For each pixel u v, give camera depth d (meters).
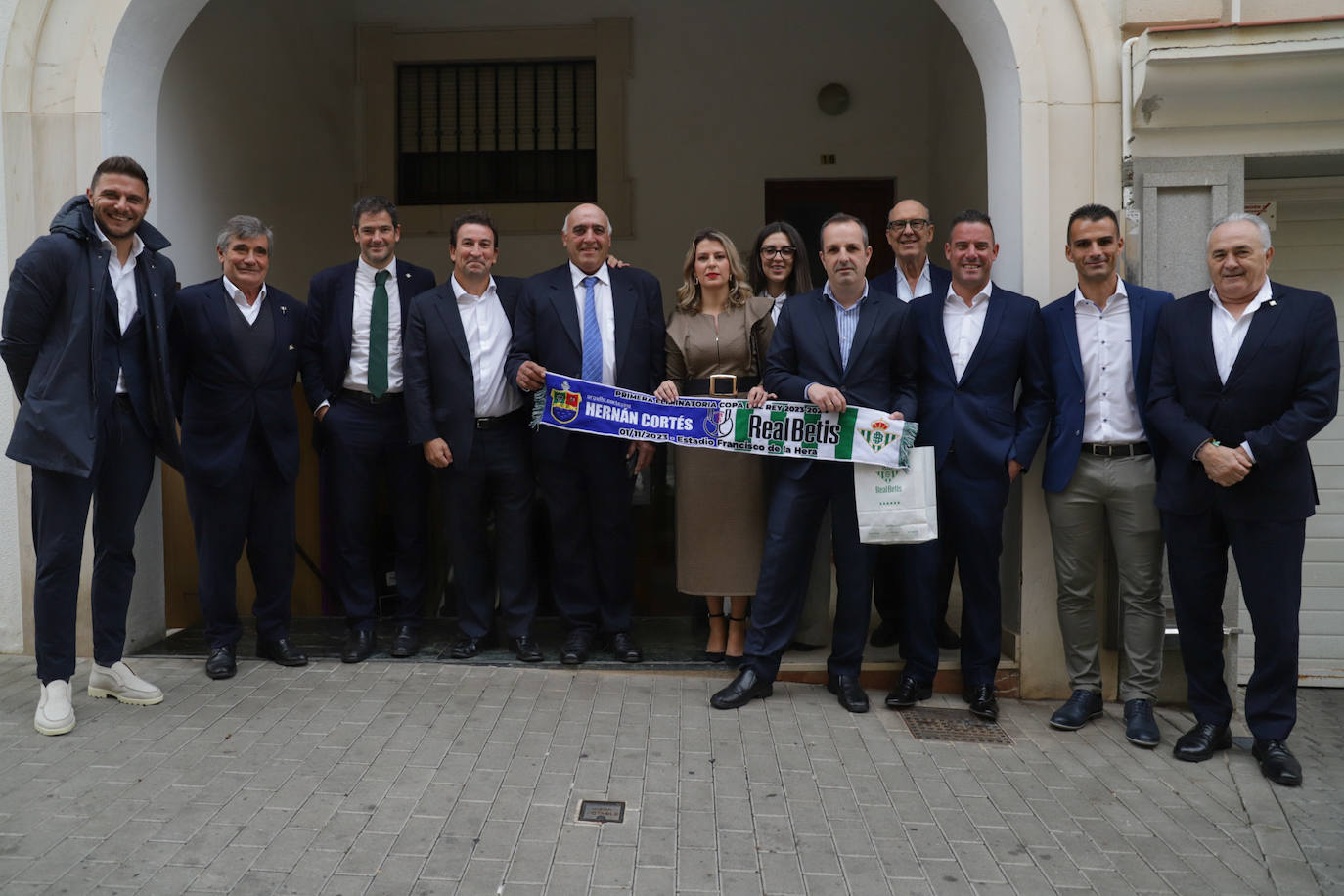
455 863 2.42
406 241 7.50
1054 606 3.84
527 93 7.50
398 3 7.39
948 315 3.59
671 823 2.66
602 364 3.79
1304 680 4.52
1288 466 3.06
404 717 3.36
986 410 3.49
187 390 3.70
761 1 7.30
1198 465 3.19
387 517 4.80
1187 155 3.71
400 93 7.53
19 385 3.22
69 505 3.21
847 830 2.66
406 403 3.81
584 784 2.88
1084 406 3.49
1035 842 2.63
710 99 7.35
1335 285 4.42
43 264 3.10
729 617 4.08
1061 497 3.55
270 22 5.92
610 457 3.87
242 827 2.57
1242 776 3.12
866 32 7.27
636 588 4.79
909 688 3.65
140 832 2.53
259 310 3.70
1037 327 3.53
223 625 3.79
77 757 2.99
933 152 7.09
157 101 4.26
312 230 6.64
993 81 3.99
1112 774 3.11
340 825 2.60
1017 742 3.37
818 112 7.32
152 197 4.24
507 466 3.91
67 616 3.23
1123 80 3.71
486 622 4.06
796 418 3.53
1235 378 3.09
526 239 7.48
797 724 3.44
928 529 3.42
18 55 3.92
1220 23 3.60
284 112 6.14
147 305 3.37
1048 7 3.76
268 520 3.82
